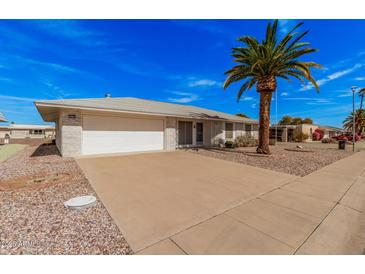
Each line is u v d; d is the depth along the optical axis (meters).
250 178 5.36
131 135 10.83
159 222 2.67
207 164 7.46
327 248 2.13
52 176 5.24
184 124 13.84
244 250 2.07
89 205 3.18
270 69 9.52
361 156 10.80
